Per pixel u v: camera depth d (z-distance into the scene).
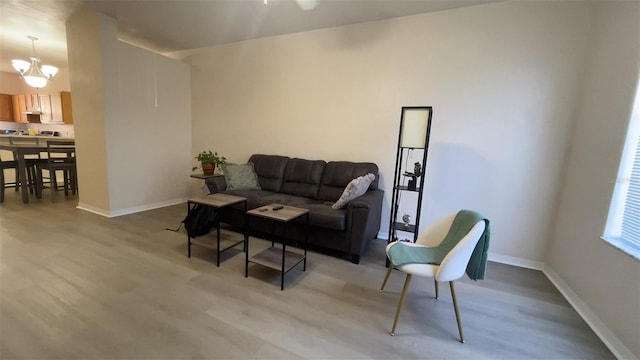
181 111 4.50
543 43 2.47
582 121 2.30
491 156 2.77
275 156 3.77
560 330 1.75
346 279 2.30
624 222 1.74
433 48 2.90
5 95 6.92
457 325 1.72
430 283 2.29
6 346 1.44
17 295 1.87
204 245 2.48
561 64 2.43
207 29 3.61
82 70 3.49
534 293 2.19
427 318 1.83
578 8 2.33
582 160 2.23
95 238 2.89
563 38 2.40
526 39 2.53
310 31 3.51
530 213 2.67
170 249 2.72
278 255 2.36
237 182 3.50
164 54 4.75
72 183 4.66
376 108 3.25
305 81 3.63
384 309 1.91
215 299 1.93
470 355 1.52
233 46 4.10
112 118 3.54
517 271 2.59
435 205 3.05
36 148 4.06
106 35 3.35
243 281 2.19
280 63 3.78
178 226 3.38
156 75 4.05
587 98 2.27
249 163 3.79
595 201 1.98
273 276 2.29
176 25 3.51
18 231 2.99
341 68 3.39
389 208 3.31
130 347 1.47
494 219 2.82
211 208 2.78
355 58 3.30
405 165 3.15
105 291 1.96
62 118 6.22
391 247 1.92
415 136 2.38
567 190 2.41
